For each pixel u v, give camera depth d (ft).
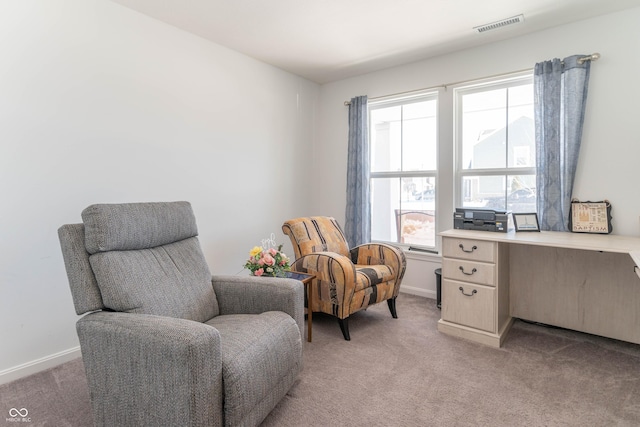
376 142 12.39
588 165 8.18
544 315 8.48
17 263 6.34
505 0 7.43
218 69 9.77
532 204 9.34
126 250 5.15
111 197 7.59
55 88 6.72
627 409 5.31
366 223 11.92
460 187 10.50
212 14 8.08
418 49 10.05
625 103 7.73
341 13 8.04
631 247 6.29
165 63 8.52
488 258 7.55
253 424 4.43
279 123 11.78
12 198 6.26
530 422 5.02
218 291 6.15
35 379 6.30
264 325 5.06
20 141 6.32
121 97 7.72
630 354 7.10
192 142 9.19
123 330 4.07
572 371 6.43
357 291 7.89
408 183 11.64
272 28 8.78
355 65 11.39
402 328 8.48
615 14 7.82
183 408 3.71
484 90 9.96
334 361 6.81
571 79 8.11
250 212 10.89
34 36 6.43
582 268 7.96
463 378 6.20
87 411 5.33
